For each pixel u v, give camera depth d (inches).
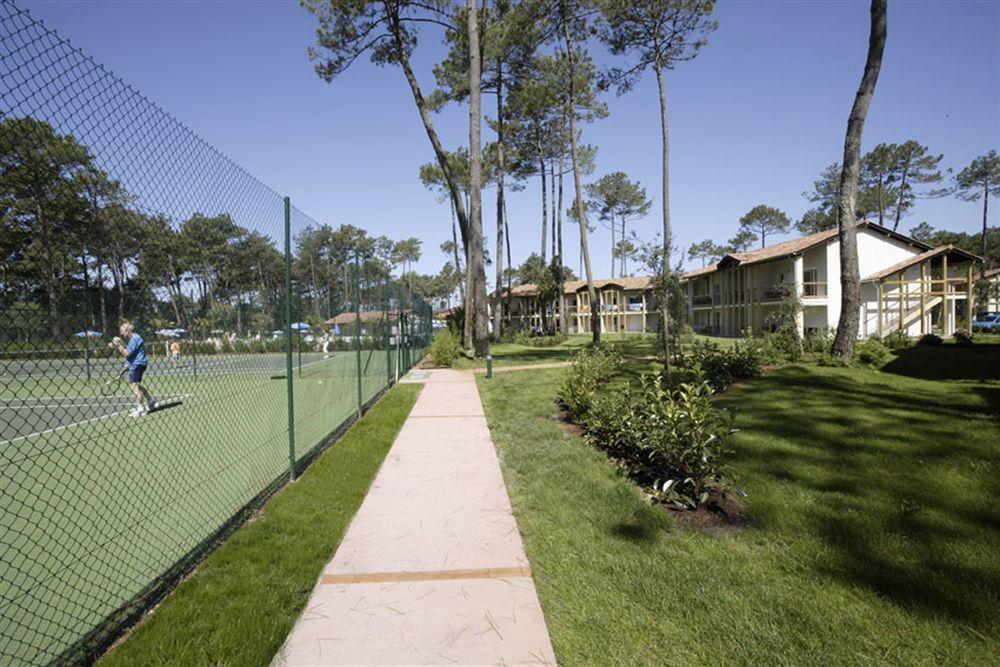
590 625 100.2
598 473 194.4
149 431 267.1
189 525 144.8
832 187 2053.4
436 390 446.9
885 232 1045.2
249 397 293.9
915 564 119.3
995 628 95.7
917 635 94.4
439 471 205.9
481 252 717.3
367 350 360.2
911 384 368.5
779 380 390.9
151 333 122.8
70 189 95.4
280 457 211.0
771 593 108.9
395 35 739.4
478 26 730.2
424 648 94.4
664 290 414.3
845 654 89.7
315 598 112.7
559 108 1152.8
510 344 1216.2
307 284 227.5
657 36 852.6
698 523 146.9
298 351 214.1
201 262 141.9
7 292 88.9
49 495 175.3
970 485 168.1
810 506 154.5
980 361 516.7
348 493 179.2
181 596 109.6
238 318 162.2
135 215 113.2
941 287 1073.5
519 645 95.0
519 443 247.8
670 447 164.6
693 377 370.6
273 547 134.6
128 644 92.7
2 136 80.9
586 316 1984.5
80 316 102.4
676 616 102.2
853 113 480.1
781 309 751.7
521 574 122.2
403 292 598.2
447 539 142.3
